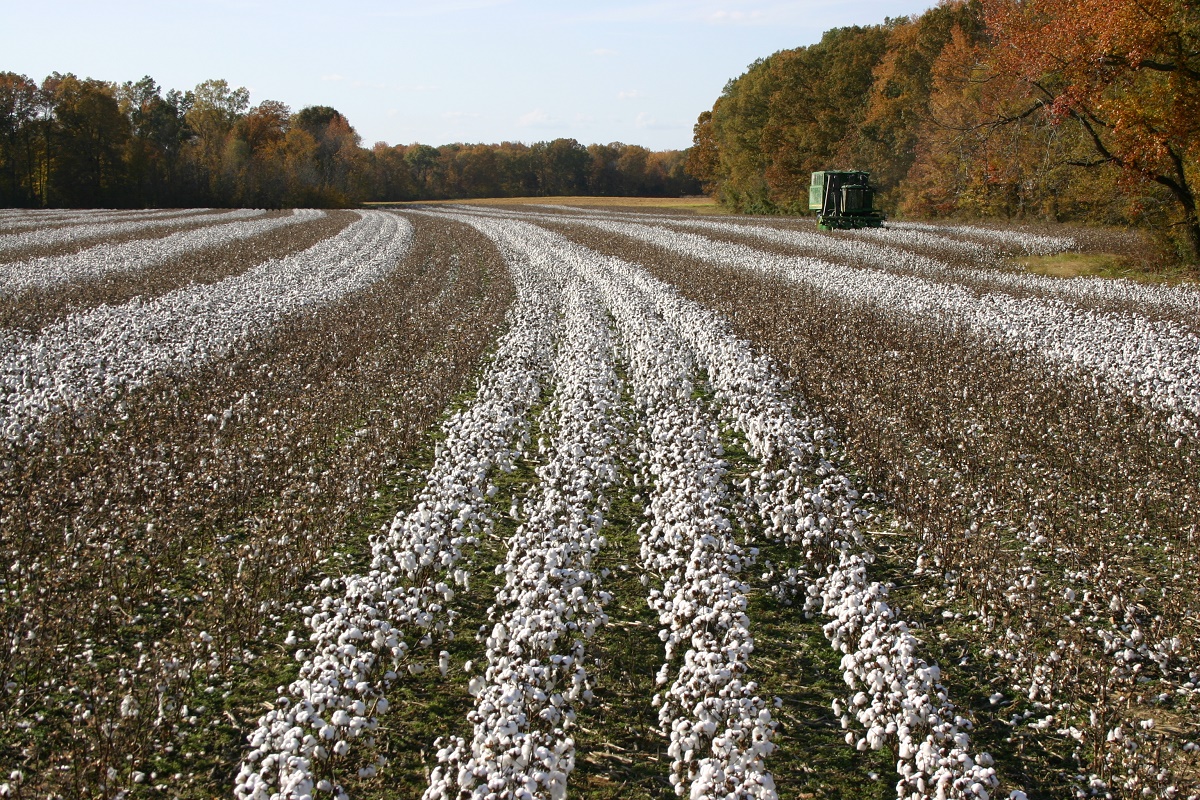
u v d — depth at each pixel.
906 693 5.84
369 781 5.65
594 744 6.12
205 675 6.75
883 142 74.38
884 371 14.98
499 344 17.91
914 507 9.67
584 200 132.50
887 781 5.84
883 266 30.84
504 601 7.15
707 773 4.94
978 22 65.81
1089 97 28.28
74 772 5.43
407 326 19.27
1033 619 7.49
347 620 6.34
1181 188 29.16
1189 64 27.31
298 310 20.47
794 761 6.02
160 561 8.38
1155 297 23.34
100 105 90.19
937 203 61.88
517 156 162.00
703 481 9.30
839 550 8.30
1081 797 5.64
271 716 5.49
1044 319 19.05
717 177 114.00
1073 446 11.68
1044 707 6.54
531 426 13.32
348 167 124.88
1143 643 7.18
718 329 18.06
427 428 12.81
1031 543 9.09
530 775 4.95
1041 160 34.78
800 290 24.33
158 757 5.88
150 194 97.00
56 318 18.89
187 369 14.83
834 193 49.53
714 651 6.11
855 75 79.44
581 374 13.90
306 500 9.75
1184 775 5.80
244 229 48.94
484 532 8.90
